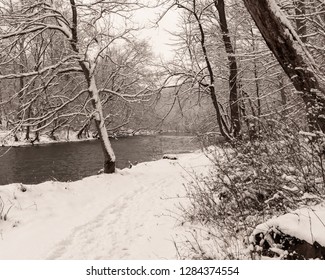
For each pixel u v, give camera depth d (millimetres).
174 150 25891
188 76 14648
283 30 6027
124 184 12125
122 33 13594
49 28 12828
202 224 6727
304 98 6121
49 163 19922
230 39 16297
